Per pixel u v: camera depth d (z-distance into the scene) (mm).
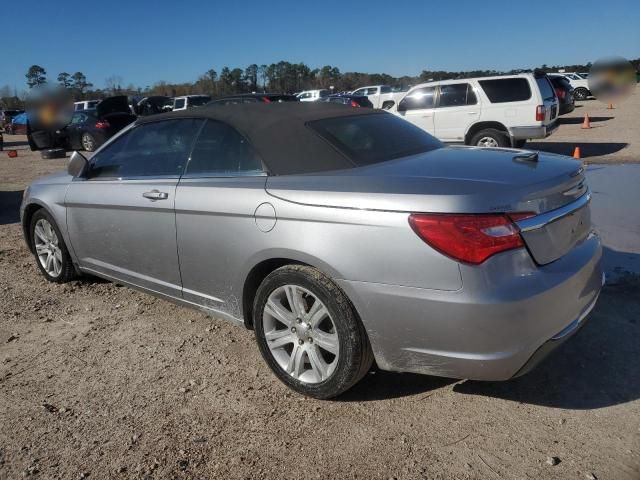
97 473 2682
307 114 3695
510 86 12062
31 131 17969
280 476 2625
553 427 2889
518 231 2668
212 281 3605
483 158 3320
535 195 2764
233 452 2801
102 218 4324
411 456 2719
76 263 4852
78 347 3971
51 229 5059
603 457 2650
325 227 2938
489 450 2734
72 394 3365
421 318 2713
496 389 3250
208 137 3742
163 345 3961
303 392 3215
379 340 2865
